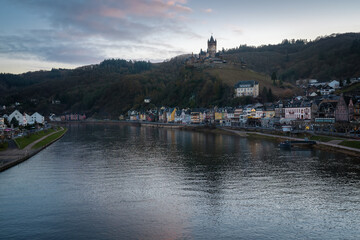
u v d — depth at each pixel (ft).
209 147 401.70
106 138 557.74
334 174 239.50
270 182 222.48
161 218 161.07
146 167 278.05
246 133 552.41
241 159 309.63
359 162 276.82
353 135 366.02
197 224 153.58
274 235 141.38
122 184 223.10
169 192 203.00
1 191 207.92
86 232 146.10
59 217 163.53
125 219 160.35
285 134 463.42
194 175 245.86
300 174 242.78
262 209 171.22
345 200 182.91
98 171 264.11
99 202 185.26
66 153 363.97
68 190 209.46
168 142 474.49
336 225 150.61
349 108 449.48
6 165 274.77
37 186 219.41
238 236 140.87
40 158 329.93
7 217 164.04
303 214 163.63
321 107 510.58
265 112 640.58
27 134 502.79
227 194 197.26
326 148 350.02
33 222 157.58
